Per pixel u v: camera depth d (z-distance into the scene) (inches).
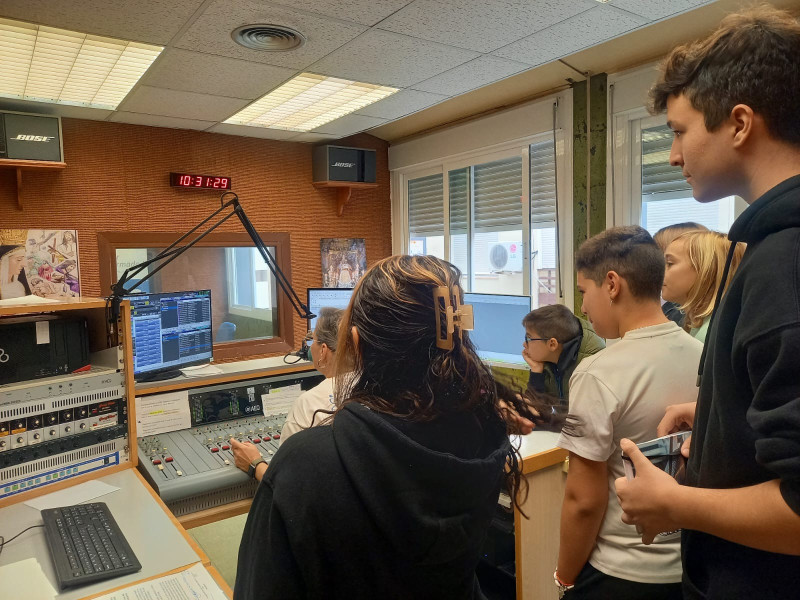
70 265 133.4
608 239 49.6
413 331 28.0
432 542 25.4
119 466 66.5
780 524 22.6
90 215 136.3
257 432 81.4
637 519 28.7
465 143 154.6
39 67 101.7
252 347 164.1
